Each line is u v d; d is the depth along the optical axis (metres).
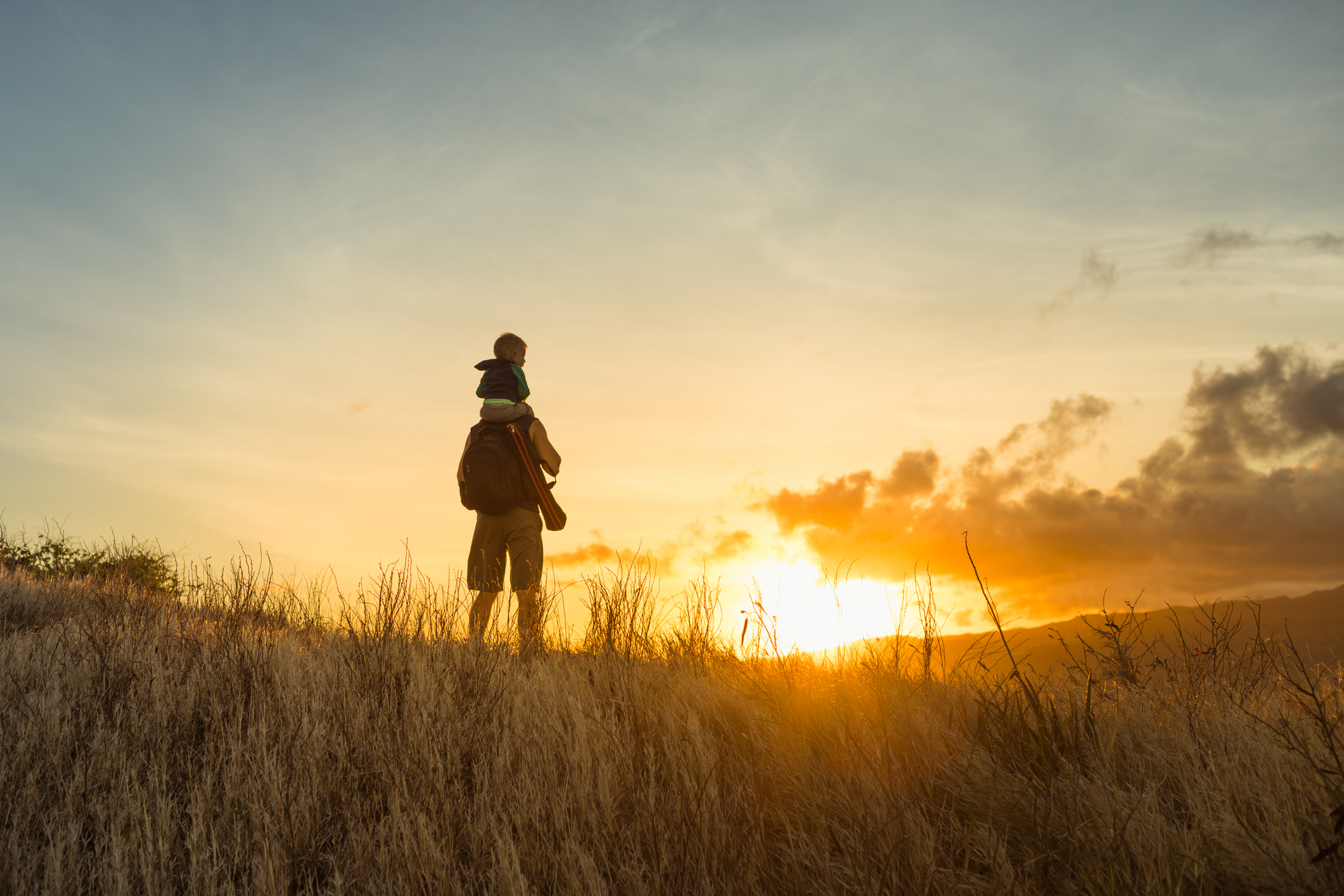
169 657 3.99
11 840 2.32
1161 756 2.61
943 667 3.79
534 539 5.57
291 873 2.30
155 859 2.27
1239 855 1.92
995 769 2.65
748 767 2.78
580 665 4.23
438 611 4.46
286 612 5.57
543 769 2.75
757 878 2.13
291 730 3.04
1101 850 2.04
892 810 2.38
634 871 2.12
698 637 4.60
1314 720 2.46
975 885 2.03
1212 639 3.29
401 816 2.41
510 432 5.58
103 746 2.92
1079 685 3.26
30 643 4.32
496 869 2.19
